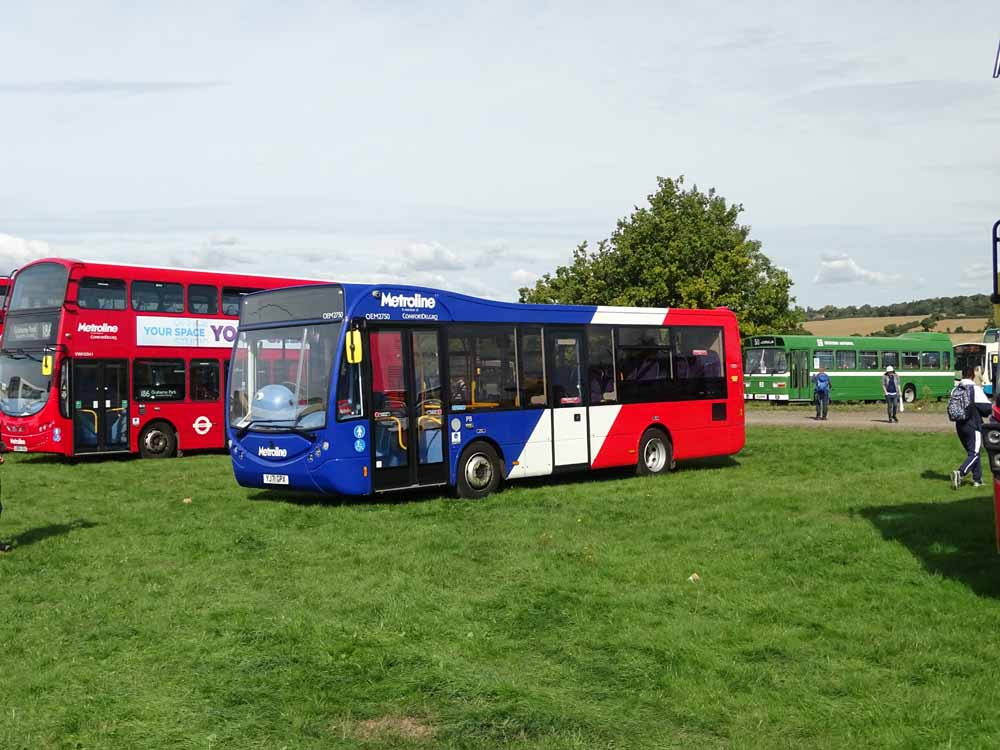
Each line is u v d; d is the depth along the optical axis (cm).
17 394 2355
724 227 6719
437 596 939
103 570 1080
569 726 606
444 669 716
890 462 2084
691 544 1184
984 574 979
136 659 754
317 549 1195
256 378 1609
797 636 795
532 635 804
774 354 5166
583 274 6600
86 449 2353
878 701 641
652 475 1952
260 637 805
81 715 635
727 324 2122
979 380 1653
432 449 1617
